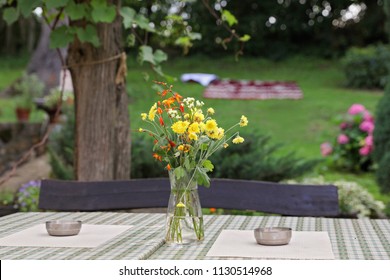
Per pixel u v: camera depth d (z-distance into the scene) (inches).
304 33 874.8
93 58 171.0
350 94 636.7
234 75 757.9
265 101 599.2
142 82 637.3
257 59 840.3
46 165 393.1
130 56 775.7
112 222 111.7
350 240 96.0
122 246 89.7
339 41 857.5
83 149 172.7
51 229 96.9
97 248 88.7
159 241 92.6
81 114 172.6
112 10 155.9
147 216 118.7
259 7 863.1
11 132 446.0
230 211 210.4
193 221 90.8
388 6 271.9
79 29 160.1
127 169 177.8
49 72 581.9
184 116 89.4
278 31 866.1
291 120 539.5
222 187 134.2
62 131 261.1
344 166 386.9
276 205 130.5
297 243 91.7
